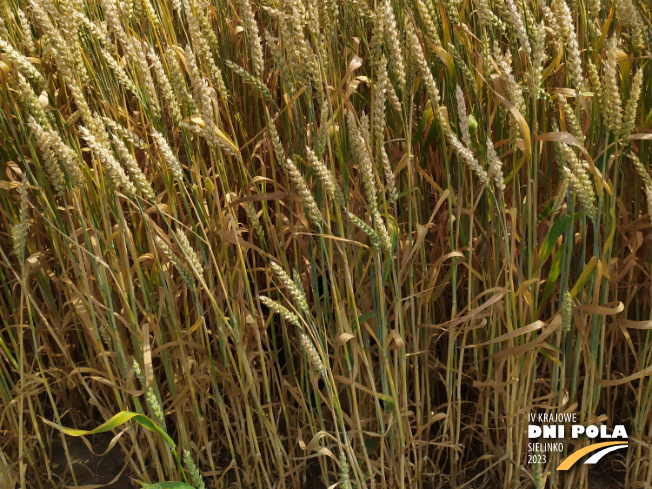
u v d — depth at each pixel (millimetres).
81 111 1026
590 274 1108
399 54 1035
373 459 1342
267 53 1391
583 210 1088
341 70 1319
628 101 1057
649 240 1256
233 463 1281
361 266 1203
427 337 1270
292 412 1385
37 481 1349
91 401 1241
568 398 1252
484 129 1222
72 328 1339
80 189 1116
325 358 1093
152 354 1168
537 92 1078
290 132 1194
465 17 1281
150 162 1268
